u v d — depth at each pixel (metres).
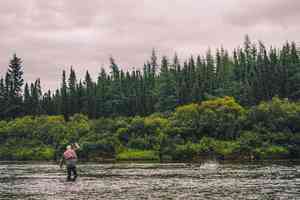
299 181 35.94
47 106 148.12
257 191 29.11
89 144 95.94
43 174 48.78
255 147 92.75
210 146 93.69
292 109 102.25
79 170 55.28
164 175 44.88
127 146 100.31
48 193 29.45
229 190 29.91
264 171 48.44
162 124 105.88
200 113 109.00
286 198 25.33
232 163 70.56
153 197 26.58
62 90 148.62
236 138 98.44
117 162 80.81
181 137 101.81
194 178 40.31
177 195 27.44
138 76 162.00
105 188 32.41
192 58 154.75
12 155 104.44
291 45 148.88
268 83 125.50
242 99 123.81
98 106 141.25
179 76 147.00
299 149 91.88
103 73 165.12
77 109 142.75
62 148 100.06
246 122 101.75
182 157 92.12
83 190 31.16
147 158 93.25
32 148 106.62
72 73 164.62
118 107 143.38
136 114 134.25
